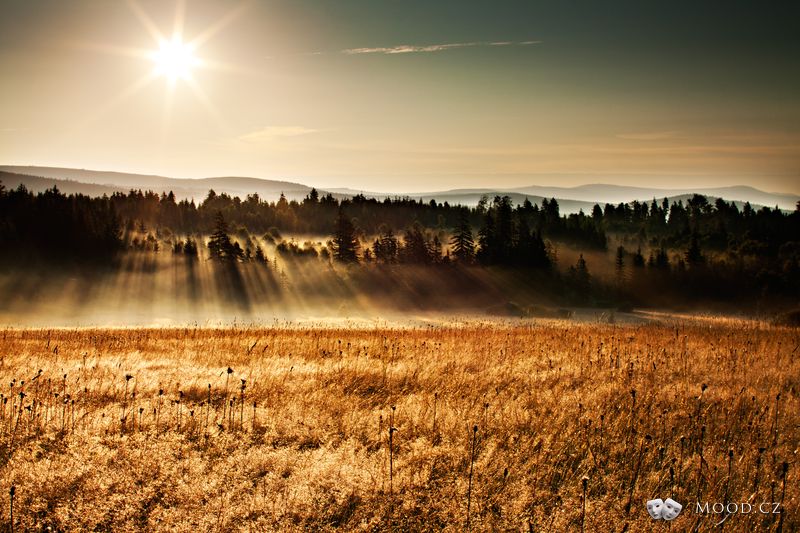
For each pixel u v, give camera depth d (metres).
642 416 9.02
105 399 9.97
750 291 133.38
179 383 11.03
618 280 147.50
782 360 13.89
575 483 6.82
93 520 5.80
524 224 177.88
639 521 5.91
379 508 6.18
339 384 11.21
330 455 7.40
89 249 175.50
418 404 9.68
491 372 12.38
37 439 7.75
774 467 7.14
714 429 8.51
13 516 5.75
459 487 6.64
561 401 9.92
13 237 170.38
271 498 6.27
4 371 12.12
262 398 10.16
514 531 5.80
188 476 6.77
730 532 5.73
